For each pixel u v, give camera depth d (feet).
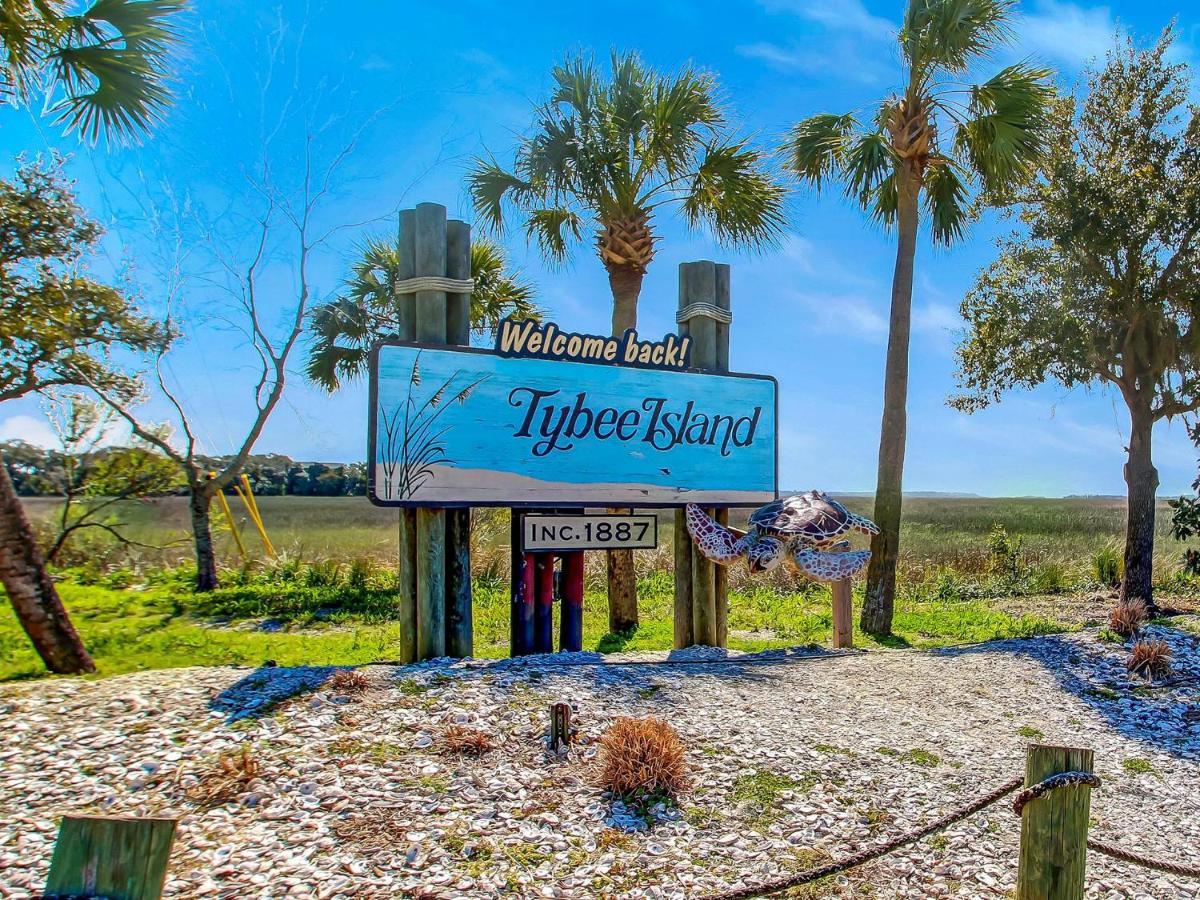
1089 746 18.39
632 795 13.65
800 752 16.10
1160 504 123.65
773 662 23.85
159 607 37.14
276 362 46.21
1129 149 36.96
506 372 24.18
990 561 50.88
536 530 24.84
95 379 42.47
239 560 53.88
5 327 35.37
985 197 38.75
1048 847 9.57
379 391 22.33
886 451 34.01
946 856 12.63
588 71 35.12
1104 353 37.68
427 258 23.47
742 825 13.15
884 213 37.42
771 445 28.96
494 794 13.51
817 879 10.83
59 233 40.06
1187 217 34.17
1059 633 29.09
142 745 14.48
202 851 11.49
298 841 11.85
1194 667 24.08
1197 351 35.60
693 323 28.43
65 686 17.51
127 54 23.93
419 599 22.66
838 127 34.47
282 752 14.38
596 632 33.45
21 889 10.27
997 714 20.15
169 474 46.91
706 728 16.85
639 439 26.32
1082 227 34.91
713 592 27.63
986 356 40.75
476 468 23.54
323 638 29.94
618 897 11.03
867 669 23.49
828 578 27.12
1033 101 31.91
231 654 26.11
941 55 32.32
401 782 13.65
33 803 12.51
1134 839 13.96
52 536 49.75
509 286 49.73
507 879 11.25
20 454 50.60
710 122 35.60
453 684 18.13
